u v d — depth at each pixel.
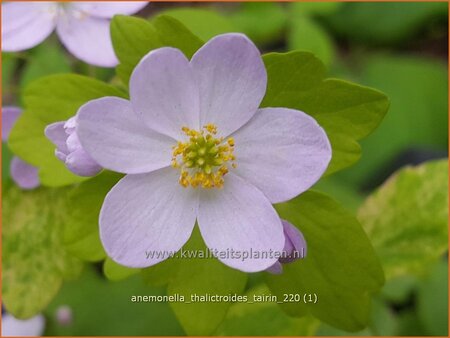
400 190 0.09
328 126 0.07
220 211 0.06
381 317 0.10
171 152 0.06
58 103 0.07
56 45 0.11
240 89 0.06
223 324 0.09
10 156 0.10
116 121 0.06
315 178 0.06
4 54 0.09
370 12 0.13
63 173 0.07
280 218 0.06
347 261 0.07
